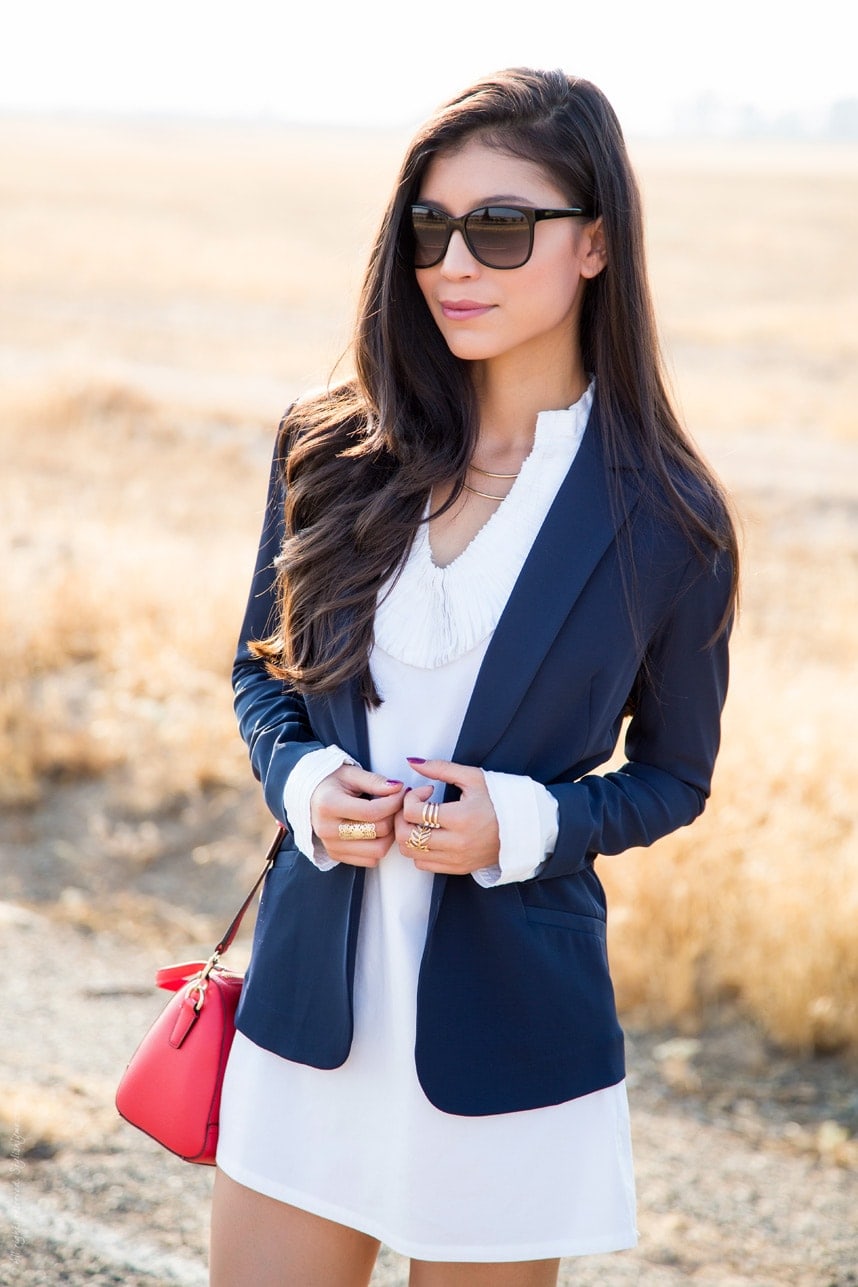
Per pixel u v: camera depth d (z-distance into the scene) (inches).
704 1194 215.8
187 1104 114.3
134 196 3036.4
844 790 321.7
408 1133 105.8
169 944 313.1
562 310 109.8
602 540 105.8
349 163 4800.7
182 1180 187.2
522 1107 104.4
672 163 5757.9
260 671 126.9
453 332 109.0
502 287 106.9
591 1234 106.7
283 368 1240.2
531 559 106.0
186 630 422.6
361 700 110.3
